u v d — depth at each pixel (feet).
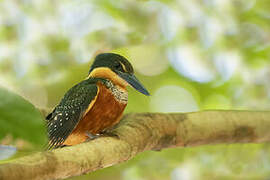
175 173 36.99
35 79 36.24
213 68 40.32
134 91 40.14
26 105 6.32
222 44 39.27
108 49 37.81
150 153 36.50
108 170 35.40
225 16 38.60
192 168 36.88
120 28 38.19
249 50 39.37
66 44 36.60
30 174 13.08
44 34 36.42
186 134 23.53
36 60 36.19
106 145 18.10
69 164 15.16
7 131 6.23
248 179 35.27
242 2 38.55
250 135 24.71
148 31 39.27
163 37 39.81
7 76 35.60
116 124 24.36
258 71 39.45
